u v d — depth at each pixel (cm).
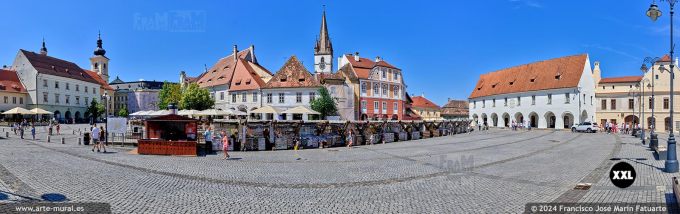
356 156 2150
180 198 1061
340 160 1952
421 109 10744
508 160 1898
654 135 2477
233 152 2408
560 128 6281
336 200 1048
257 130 2598
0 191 1104
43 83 8194
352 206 982
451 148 2631
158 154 2203
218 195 1104
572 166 1670
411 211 932
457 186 1234
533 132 5256
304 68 6091
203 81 7519
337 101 6103
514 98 7206
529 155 2133
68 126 6397
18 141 3147
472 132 5322
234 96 6325
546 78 6694
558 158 1978
